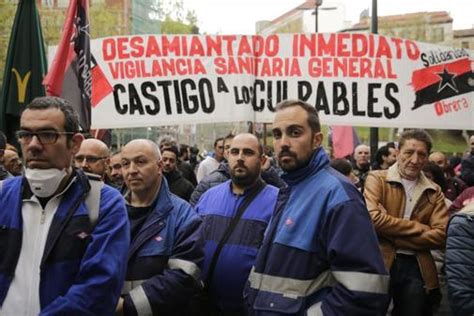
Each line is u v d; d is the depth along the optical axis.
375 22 11.89
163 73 5.67
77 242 2.45
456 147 21.91
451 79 5.80
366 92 5.73
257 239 3.79
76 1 4.80
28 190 2.53
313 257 2.77
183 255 3.29
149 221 3.39
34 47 5.05
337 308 2.61
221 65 5.68
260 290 2.87
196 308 3.79
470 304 2.86
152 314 3.08
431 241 4.08
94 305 2.38
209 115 5.68
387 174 4.38
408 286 4.09
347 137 13.35
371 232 2.72
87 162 4.53
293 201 2.92
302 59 5.71
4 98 5.04
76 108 4.75
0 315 2.40
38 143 2.42
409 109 5.76
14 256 2.44
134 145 3.47
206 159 8.49
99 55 5.65
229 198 4.06
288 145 2.93
